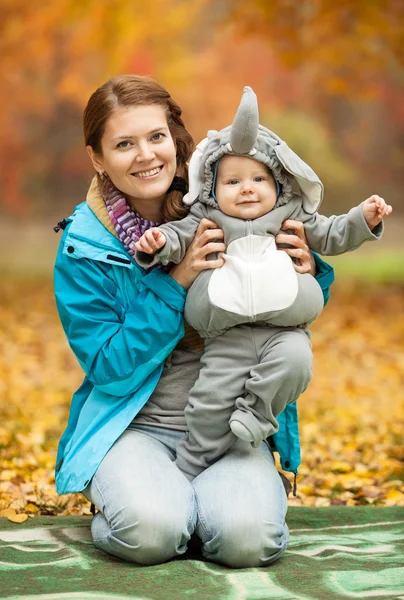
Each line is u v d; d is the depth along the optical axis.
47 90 23.08
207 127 25.72
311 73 30.88
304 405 7.96
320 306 3.92
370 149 36.56
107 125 4.02
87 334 4.03
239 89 26.45
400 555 3.94
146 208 4.20
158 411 4.08
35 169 28.61
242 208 3.89
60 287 4.14
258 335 3.86
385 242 26.78
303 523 4.53
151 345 3.91
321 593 3.39
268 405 3.75
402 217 33.12
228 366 3.87
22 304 14.57
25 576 3.55
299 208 4.00
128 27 17.45
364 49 15.19
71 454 3.99
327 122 35.88
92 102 4.09
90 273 4.07
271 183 3.93
